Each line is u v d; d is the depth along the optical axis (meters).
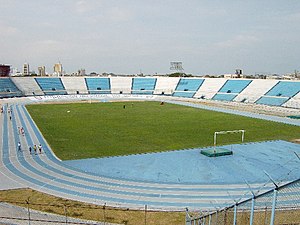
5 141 52.94
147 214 25.86
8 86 135.00
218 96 133.00
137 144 50.81
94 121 73.94
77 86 151.75
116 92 152.38
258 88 127.19
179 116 83.00
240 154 45.06
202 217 20.86
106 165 39.69
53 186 32.50
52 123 70.69
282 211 21.69
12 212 25.72
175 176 35.84
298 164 40.12
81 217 25.03
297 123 72.12
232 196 30.12
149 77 162.88
